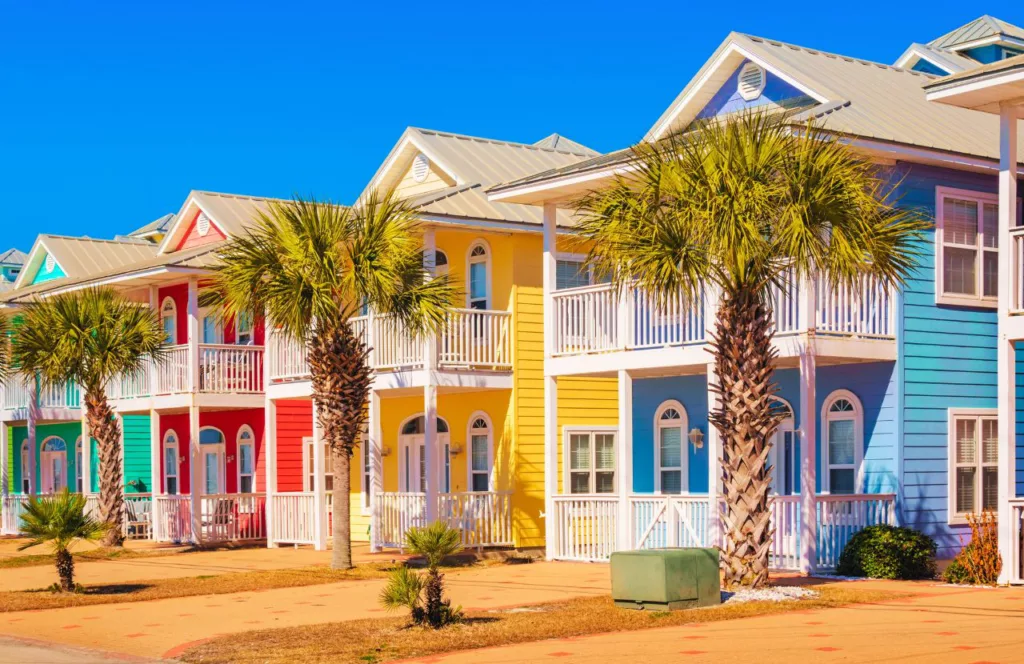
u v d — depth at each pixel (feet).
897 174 67.87
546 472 77.77
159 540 102.01
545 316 78.38
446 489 93.04
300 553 89.04
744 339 55.21
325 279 72.08
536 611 53.67
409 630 49.78
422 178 101.60
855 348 65.72
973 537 60.39
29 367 95.96
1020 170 70.69
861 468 68.54
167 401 101.96
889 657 39.47
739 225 52.26
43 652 48.62
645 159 55.98
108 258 130.52
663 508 70.44
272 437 95.61
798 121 58.44
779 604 51.67
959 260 70.44
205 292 79.46
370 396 87.15
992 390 70.95
